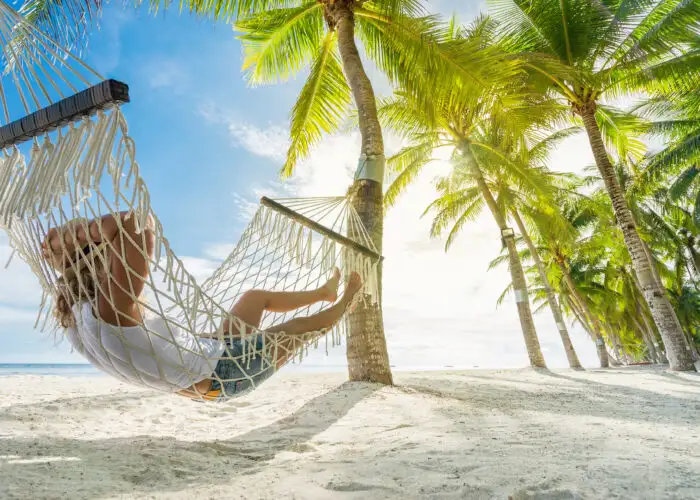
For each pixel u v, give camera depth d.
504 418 3.31
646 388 6.15
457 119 11.15
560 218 12.36
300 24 7.91
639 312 24.06
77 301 1.79
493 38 10.52
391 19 6.41
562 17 9.89
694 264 21.80
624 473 1.70
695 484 1.56
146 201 1.61
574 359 13.31
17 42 1.74
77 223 1.72
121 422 3.17
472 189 13.77
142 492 1.50
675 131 13.48
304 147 8.38
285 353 2.23
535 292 25.14
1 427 2.55
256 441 2.64
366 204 5.52
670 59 10.10
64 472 1.68
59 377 6.58
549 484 1.56
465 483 1.61
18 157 1.81
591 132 10.41
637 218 17.42
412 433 2.77
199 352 1.95
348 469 1.87
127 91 1.63
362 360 5.27
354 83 6.18
